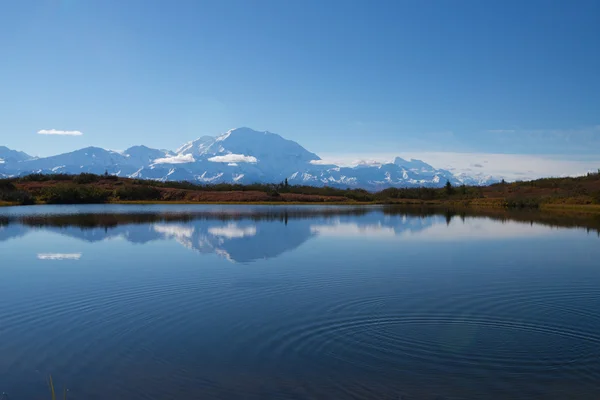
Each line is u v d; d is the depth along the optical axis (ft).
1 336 52.39
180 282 77.77
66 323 56.54
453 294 70.03
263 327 55.11
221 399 38.55
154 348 48.78
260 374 42.88
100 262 95.96
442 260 99.60
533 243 128.36
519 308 63.10
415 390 39.91
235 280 79.15
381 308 62.75
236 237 138.41
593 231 162.40
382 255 105.81
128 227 167.02
